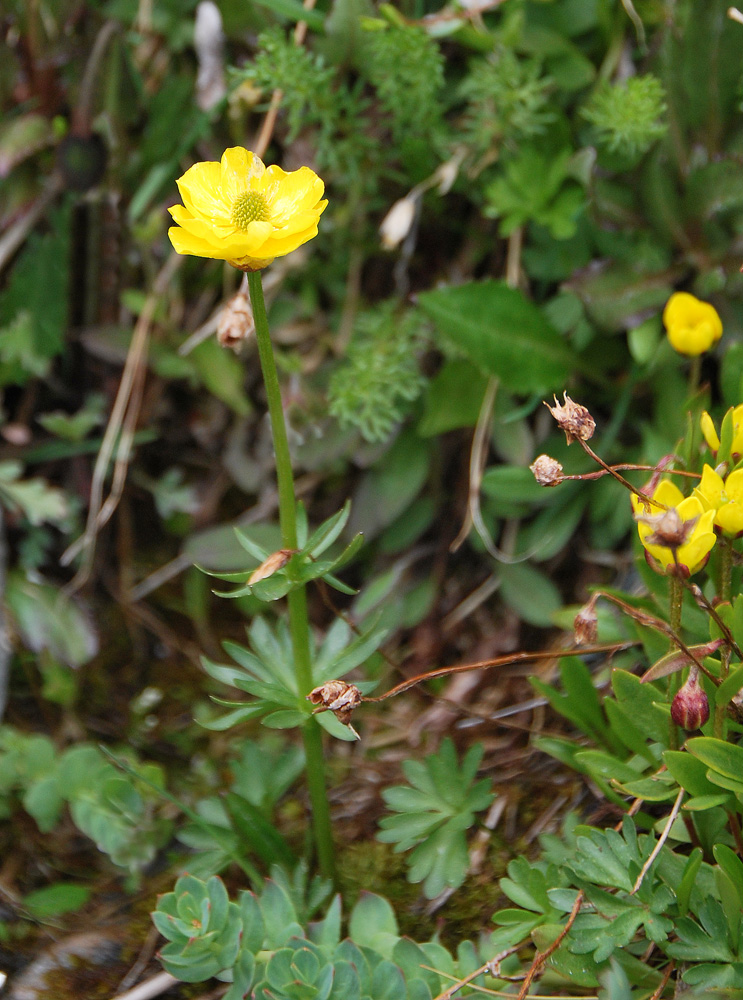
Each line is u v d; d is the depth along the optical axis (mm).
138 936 657
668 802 646
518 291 704
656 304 696
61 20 717
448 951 640
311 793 643
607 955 593
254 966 613
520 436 717
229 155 602
